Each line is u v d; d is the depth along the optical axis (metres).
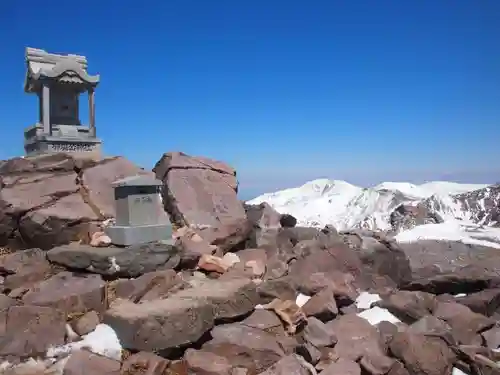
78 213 12.02
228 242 12.85
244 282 10.04
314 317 9.59
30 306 8.16
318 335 8.88
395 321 10.41
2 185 12.04
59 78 14.73
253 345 8.47
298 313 9.45
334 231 14.38
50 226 11.45
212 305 8.72
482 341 9.80
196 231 12.60
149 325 7.85
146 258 10.23
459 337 9.79
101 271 9.89
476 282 12.12
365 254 13.18
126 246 10.62
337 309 10.38
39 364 7.36
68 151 14.76
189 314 8.21
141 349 7.79
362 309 11.06
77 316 8.51
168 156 14.65
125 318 7.95
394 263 13.26
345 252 12.80
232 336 8.62
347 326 9.59
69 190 12.66
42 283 9.44
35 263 10.26
